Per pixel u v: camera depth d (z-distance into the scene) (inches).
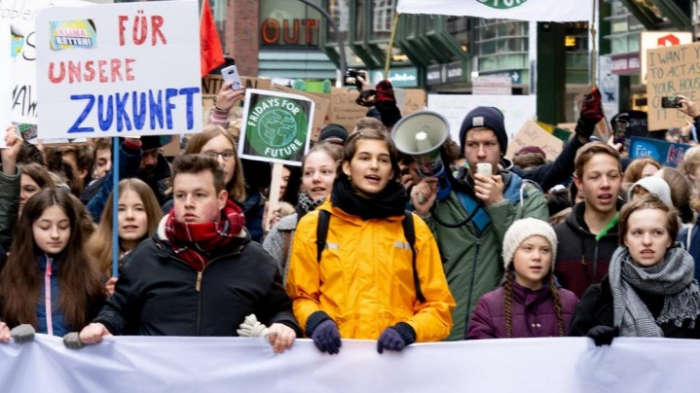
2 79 306.3
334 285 236.2
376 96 324.5
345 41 2003.0
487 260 271.3
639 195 258.8
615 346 235.8
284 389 234.2
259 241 317.4
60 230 251.4
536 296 255.9
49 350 237.1
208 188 233.5
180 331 234.4
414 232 239.3
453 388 235.5
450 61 1764.3
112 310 238.1
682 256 238.5
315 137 449.1
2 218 272.7
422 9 398.3
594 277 271.6
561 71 1240.2
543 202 284.2
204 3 433.1
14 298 250.2
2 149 284.8
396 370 234.7
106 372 235.8
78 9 266.7
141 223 285.6
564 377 236.1
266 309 237.6
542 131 546.6
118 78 266.5
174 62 265.3
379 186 236.4
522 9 389.7
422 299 239.8
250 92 336.2
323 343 230.1
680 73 474.9
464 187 274.4
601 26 1275.8
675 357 235.1
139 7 265.3
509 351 236.2
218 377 234.5
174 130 266.1
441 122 261.6
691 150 325.7
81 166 397.4
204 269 235.5
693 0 1064.8
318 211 240.8
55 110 268.4
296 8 2139.5
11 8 355.9
